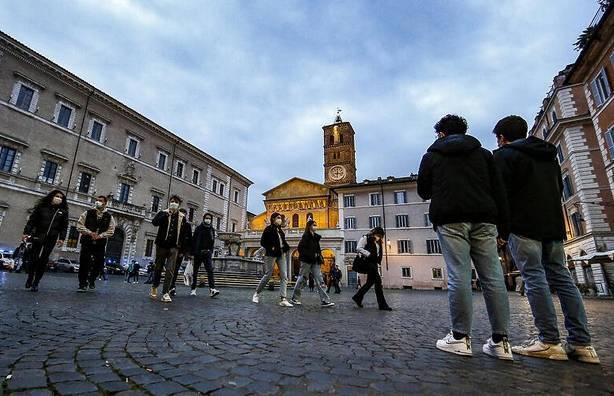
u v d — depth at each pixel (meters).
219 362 2.36
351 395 1.79
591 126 22.78
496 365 2.53
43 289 7.19
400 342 3.38
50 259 25.83
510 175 3.20
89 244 7.43
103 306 5.10
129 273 22.45
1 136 24.88
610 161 20.53
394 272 36.78
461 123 3.40
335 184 60.50
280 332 3.71
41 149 27.16
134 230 32.94
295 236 39.81
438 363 2.54
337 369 2.29
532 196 3.10
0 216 24.30
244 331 3.66
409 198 38.34
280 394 1.78
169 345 2.80
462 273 2.90
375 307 7.87
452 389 1.94
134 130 35.28
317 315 5.60
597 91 21.39
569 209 24.84
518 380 2.15
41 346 2.52
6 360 2.12
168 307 5.59
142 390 1.75
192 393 1.74
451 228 2.96
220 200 46.44
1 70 25.53
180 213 7.14
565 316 2.94
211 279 8.56
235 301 7.61
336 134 64.31
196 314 4.90
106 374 1.98
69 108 29.89
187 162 41.50
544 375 2.29
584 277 22.89
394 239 37.66
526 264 3.07
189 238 8.48
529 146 3.23
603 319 6.35
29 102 27.12
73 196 28.86
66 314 4.08
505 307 2.82
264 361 2.43
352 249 38.62
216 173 46.12
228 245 25.59
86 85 30.53
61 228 7.05
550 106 26.25
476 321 5.44
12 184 25.08
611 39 19.28
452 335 3.00
